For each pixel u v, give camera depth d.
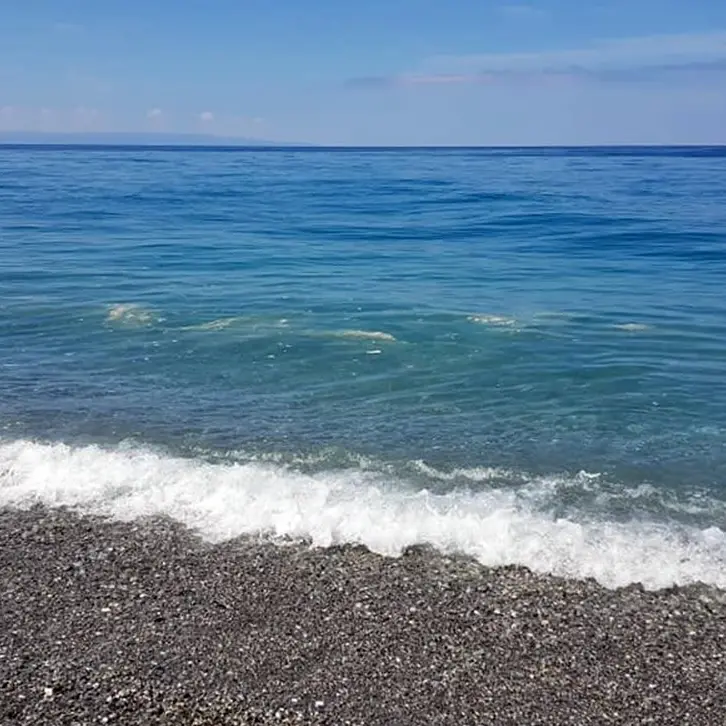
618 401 12.21
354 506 8.64
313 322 16.84
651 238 29.89
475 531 8.05
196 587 7.00
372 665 5.93
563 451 10.36
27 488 9.03
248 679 5.75
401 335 15.85
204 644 6.16
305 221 36.56
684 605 6.83
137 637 6.23
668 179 68.44
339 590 6.99
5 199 46.66
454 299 19.39
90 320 16.92
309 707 5.46
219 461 9.91
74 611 6.59
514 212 39.62
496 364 14.05
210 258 25.62
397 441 10.64
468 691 5.66
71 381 13.02
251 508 8.55
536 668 5.94
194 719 5.33
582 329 16.36
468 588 7.04
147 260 25.03
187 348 14.96
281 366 13.92
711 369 13.70
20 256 25.44
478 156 156.38
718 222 34.31
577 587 7.08
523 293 20.17
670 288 20.59
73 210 40.44
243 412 11.70
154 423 11.20
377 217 38.28
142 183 64.56
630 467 9.87
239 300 19.05
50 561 7.44
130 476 9.34
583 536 8.02
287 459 10.01
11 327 16.34
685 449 10.43
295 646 6.15
